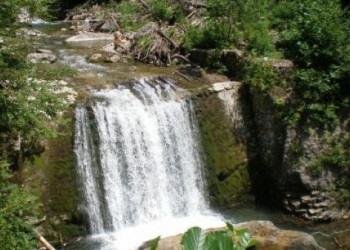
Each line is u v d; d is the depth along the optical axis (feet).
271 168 39.55
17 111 27.07
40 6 28.96
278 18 49.24
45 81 31.24
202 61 45.24
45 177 32.63
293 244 23.59
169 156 38.50
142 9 64.80
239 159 40.47
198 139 39.58
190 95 39.37
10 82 28.02
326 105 37.76
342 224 36.70
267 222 25.36
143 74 42.39
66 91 36.29
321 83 37.63
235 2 45.55
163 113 38.11
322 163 37.50
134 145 36.99
